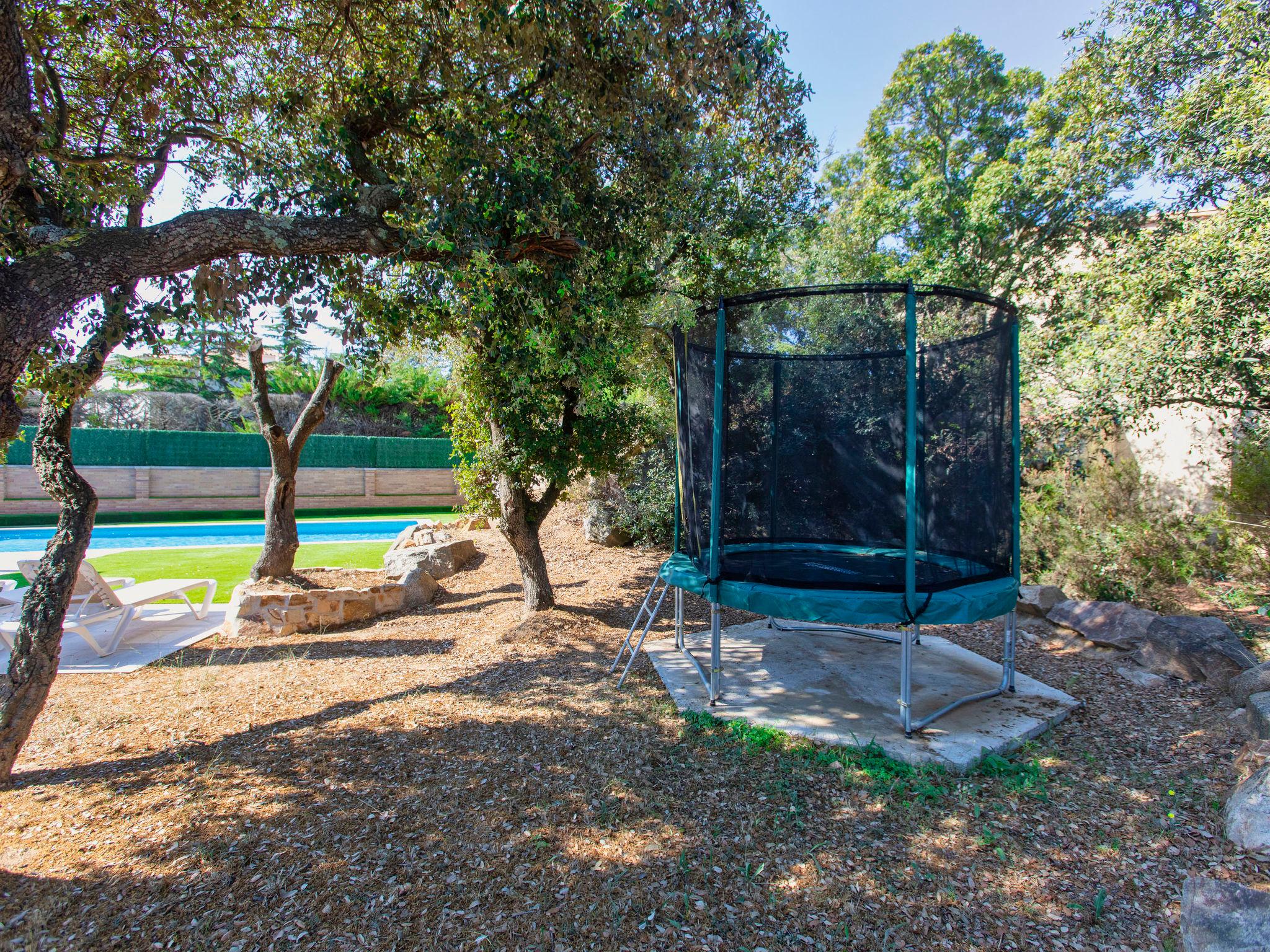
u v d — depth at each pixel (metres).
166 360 22.48
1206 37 6.05
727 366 4.36
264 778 3.09
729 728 3.61
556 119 4.69
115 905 2.21
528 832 2.61
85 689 4.61
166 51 4.52
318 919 2.13
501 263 3.58
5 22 2.34
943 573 3.73
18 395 3.36
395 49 4.69
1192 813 2.72
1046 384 6.40
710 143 5.46
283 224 3.11
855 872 2.37
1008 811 2.78
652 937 2.06
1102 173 8.17
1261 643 4.59
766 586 3.76
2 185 2.50
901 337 3.84
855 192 16.34
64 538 3.31
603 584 7.48
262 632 6.16
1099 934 2.06
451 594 7.71
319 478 19.61
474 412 6.01
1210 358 5.03
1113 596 5.72
